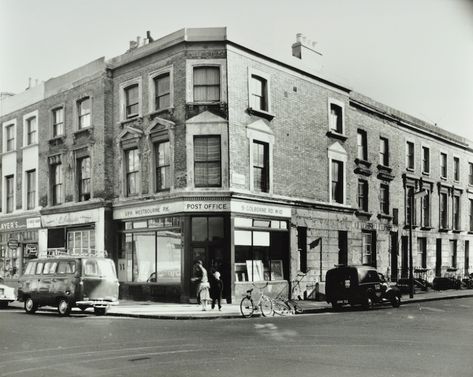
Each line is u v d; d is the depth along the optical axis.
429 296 28.95
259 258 24.38
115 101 26.73
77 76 28.44
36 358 10.64
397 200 34.06
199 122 23.25
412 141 35.97
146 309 20.83
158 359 10.29
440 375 8.79
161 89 24.78
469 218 42.12
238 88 23.81
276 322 16.81
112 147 26.73
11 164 33.16
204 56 23.44
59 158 29.34
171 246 23.78
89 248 27.14
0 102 34.69
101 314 20.47
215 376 8.71
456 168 41.28
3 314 20.92
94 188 26.91
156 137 24.52
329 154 28.61
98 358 10.52
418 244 36.12
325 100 28.66
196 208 22.95
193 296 22.88
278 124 25.69
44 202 30.16
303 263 26.77
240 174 23.56
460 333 13.98
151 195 24.36
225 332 14.20
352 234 29.86
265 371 9.09
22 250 31.91
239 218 23.45
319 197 27.81
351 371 9.09
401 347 11.63
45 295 20.59
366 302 21.88
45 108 30.59
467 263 41.16
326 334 13.73
